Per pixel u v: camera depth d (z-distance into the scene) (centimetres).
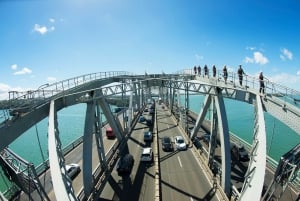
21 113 2203
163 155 4188
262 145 1916
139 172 3434
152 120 7244
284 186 2117
